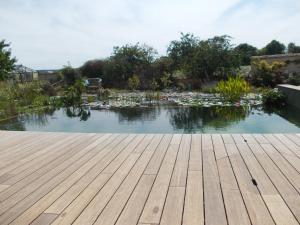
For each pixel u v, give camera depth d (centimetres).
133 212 188
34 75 2048
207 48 1806
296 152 301
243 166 265
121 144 362
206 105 1037
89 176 256
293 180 229
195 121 743
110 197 212
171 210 188
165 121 760
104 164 288
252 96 1205
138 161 293
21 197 218
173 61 1988
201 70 1825
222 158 290
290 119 730
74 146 363
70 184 240
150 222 175
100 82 1836
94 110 1034
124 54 2097
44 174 267
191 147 334
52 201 209
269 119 738
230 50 1812
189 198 204
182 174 251
